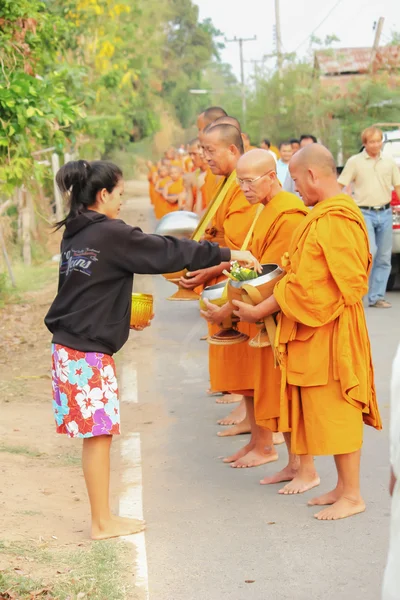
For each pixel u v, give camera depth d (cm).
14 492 546
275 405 545
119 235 467
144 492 562
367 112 2416
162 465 615
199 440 667
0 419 728
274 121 3425
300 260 484
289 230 546
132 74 3136
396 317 1077
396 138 1359
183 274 610
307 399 498
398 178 1123
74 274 467
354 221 483
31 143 1074
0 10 1041
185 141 7838
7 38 1040
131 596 414
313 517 508
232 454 631
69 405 470
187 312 1193
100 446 477
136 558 454
